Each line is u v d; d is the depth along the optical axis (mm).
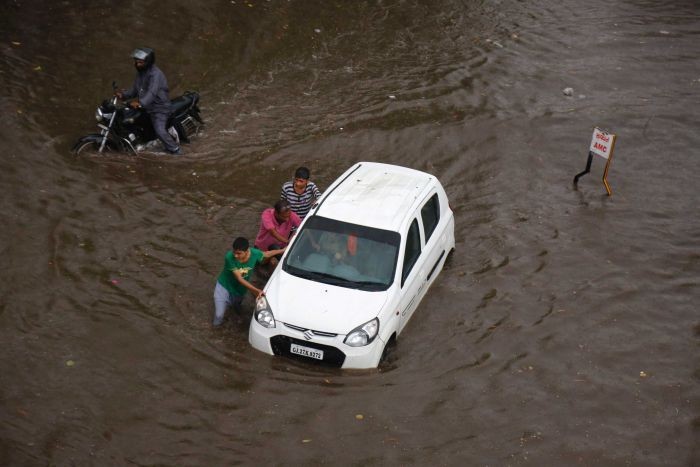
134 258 11703
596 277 12148
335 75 18781
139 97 14625
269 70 18688
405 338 10523
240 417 8742
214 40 19547
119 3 20578
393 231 10695
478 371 9836
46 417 8438
